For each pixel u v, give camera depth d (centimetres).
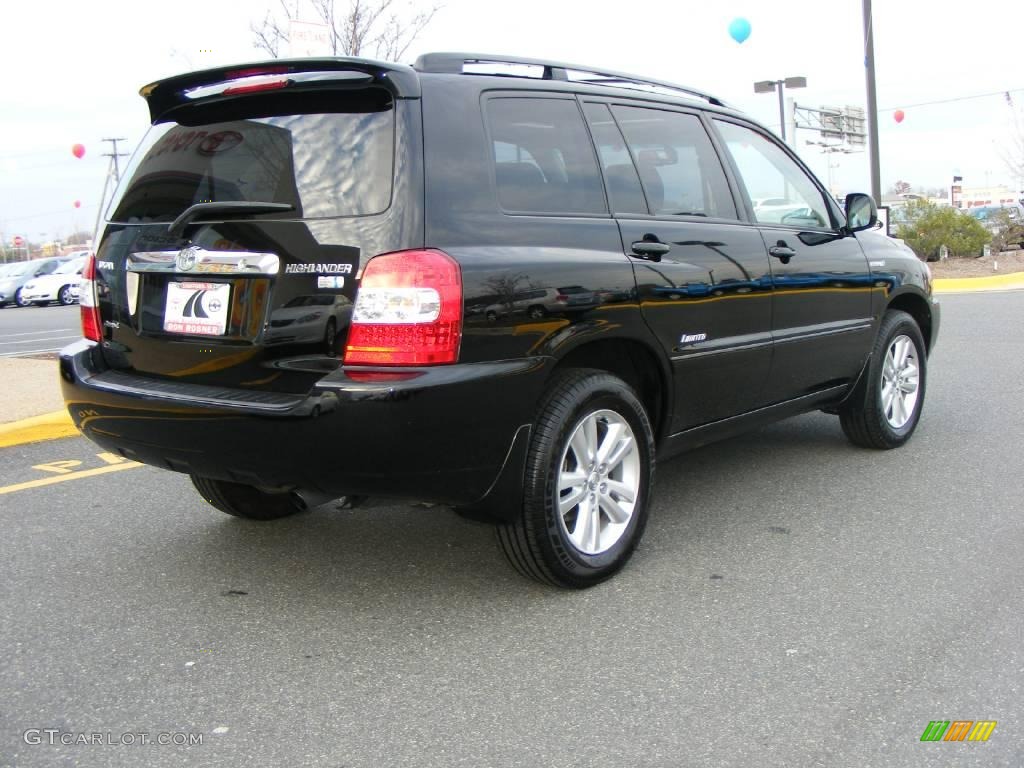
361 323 300
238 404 312
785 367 466
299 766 254
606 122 392
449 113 325
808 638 324
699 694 288
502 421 320
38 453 604
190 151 354
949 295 1647
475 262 311
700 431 427
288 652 321
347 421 296
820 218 516
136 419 339
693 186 427
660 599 359
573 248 349
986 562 390
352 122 319
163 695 292
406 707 284
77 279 2939
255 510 449
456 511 341
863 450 580
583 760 254
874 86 1934
